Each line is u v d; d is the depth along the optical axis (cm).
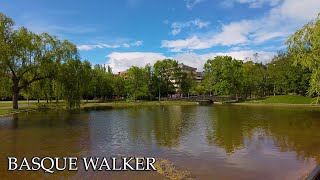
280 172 1666
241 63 11294
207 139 2689
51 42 5116
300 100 8569
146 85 11569
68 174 1630
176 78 13038
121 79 12562
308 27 2453
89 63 8744
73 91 5159
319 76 2372
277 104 8331
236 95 10769
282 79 8944
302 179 1540
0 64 4200
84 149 2289
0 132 3131
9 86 4938
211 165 1797
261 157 2000
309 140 2609
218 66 10494
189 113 5719
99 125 3759
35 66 4988
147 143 2516
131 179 1533
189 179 1537
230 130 3259
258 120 4266
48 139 2720
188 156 2031
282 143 2483
